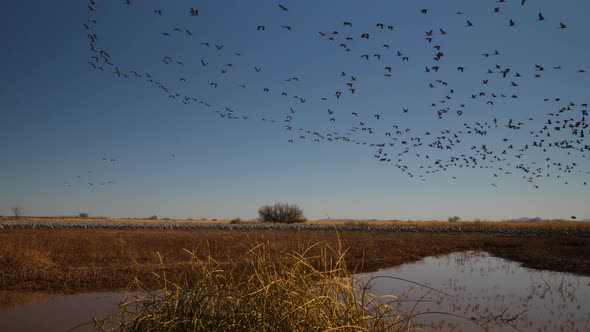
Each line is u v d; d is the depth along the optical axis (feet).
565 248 101.76
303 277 20.26
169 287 37.70
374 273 58.65
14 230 142.00
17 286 45.98
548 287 49.37
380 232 172.96
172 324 19.44
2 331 29.91
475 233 172.96
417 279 54.34
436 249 100.42
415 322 31.81
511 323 32.63
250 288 20.39
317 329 18.57
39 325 31.32
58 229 154.61
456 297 42.55
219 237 116.06
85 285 46.44
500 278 56.39
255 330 18.69
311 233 145.89
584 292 46.39
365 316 19.51
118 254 71.87
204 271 21.27
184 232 145.89
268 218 258.16
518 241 125.70
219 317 19.53
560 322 33.30
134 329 20.11
